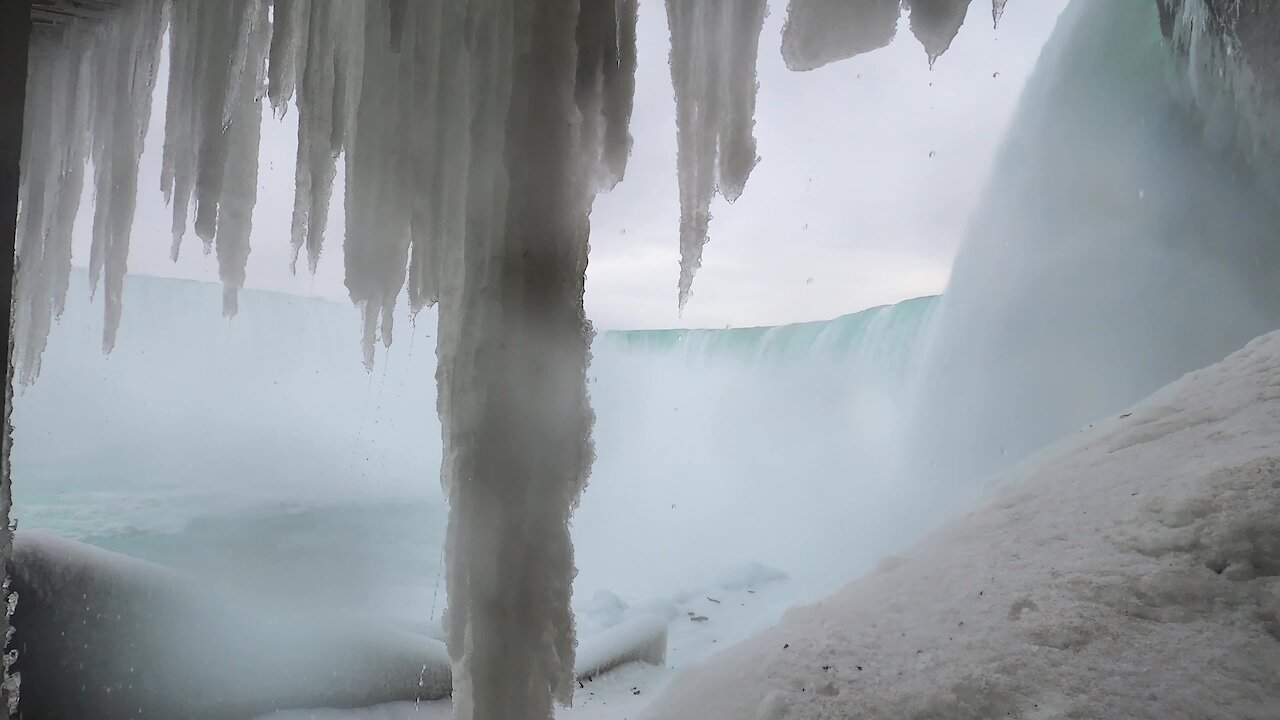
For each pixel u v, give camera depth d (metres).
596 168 1.93
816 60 1.66
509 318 1.86
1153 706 1.97
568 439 1.88
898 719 2.26
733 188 1.90
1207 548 2.48
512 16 1.88
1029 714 2.09
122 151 4.45
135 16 4.18
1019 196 12.02
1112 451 3.67
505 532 1.85
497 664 1.84
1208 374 4.05
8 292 2.68
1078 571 2.66
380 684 3.75
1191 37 9.19
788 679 2.67
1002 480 4.49
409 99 2.38
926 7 1.46
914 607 2.92
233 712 3.35
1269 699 1.89
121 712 3.13
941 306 13.38
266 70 3.50
